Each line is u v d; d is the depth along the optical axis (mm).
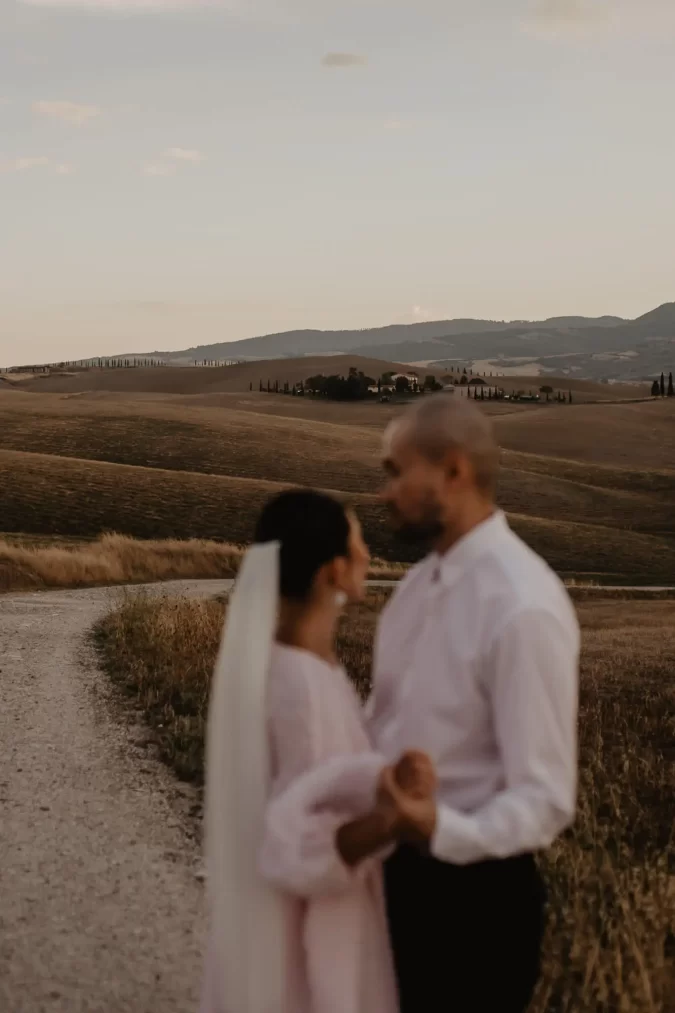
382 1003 2240
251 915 2094
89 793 6750
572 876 4312
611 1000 3297
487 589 2180
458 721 2189
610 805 6613
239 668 2152
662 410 141000
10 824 6078
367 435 98812
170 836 5883
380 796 1967
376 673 2486
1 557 27828
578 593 41844
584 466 96250
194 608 15359
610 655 17125
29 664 12008
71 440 84750
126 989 3973
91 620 17109
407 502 2318
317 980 2113
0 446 81125
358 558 2340
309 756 2150
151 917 4695
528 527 64062
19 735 8359
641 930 3615
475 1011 2252
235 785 2119
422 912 2266
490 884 2238
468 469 2301
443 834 1954
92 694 10148
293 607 2299
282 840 2008
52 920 4645
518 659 2082
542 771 2043
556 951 3660
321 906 2131
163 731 8477
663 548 64250
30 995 3900
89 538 47156
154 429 90500
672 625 27469
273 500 2332
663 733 9898
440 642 2227
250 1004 2080
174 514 54500
